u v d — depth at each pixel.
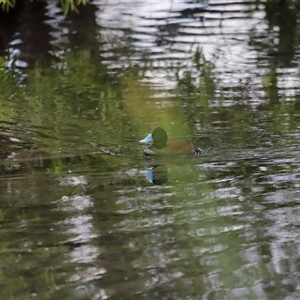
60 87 16.67
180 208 10.02
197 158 12.05
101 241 8.98
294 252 8.67
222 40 21.09
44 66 18.75
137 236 9.11
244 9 24.64
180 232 9.24
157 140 12.27
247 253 8.66
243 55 19.42
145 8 25.03
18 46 20.80
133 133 13.39
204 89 16.28
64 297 7.68
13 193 10.57
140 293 7.75
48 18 23.64
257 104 15.06
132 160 12.02
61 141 12.98
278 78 17.14
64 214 9.80
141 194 10.50
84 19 23.59
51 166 11.75
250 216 9.73
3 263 8.43
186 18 23.75
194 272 8.21
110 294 7.73
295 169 11.45
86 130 13.54
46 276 8.12
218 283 7.95
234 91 16.11
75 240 9.00
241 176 11.21
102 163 11.85
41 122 14.06
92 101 15.49
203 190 10.66
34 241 9.00
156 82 16.97
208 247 8.83
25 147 12.65
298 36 21.31
